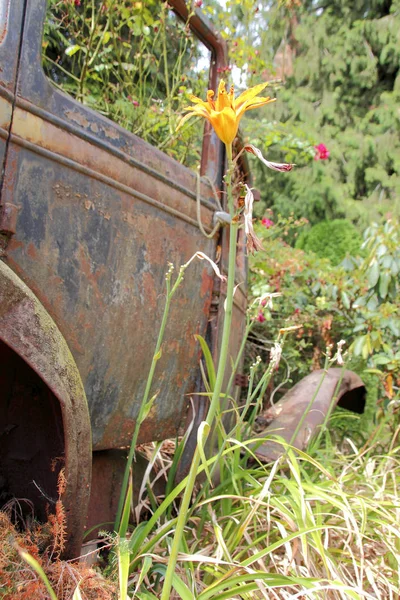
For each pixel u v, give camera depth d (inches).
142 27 124.6
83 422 55.6
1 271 49.3
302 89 621.6
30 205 57.4
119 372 71.7
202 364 89.4
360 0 619.2
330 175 599.2
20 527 61.0
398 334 168.1
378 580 75.6
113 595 57.4
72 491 55.2
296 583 57.0
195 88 149.9
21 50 56.5
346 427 182.4
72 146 62.4
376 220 580.7
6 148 54.6
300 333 200.8
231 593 56.6
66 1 122.8
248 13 176.1
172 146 130.0
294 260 222.5
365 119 609.0
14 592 48.8
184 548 66.2
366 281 199.2
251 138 212.4
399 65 602.5
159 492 87.7
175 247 81.3
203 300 89.1
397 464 122.6
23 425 61.4
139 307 73.9
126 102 125.3
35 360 51.8
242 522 74.4
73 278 63.2
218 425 82.7
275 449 107.1
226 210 98.0
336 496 86.5
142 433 78.4
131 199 71.9
